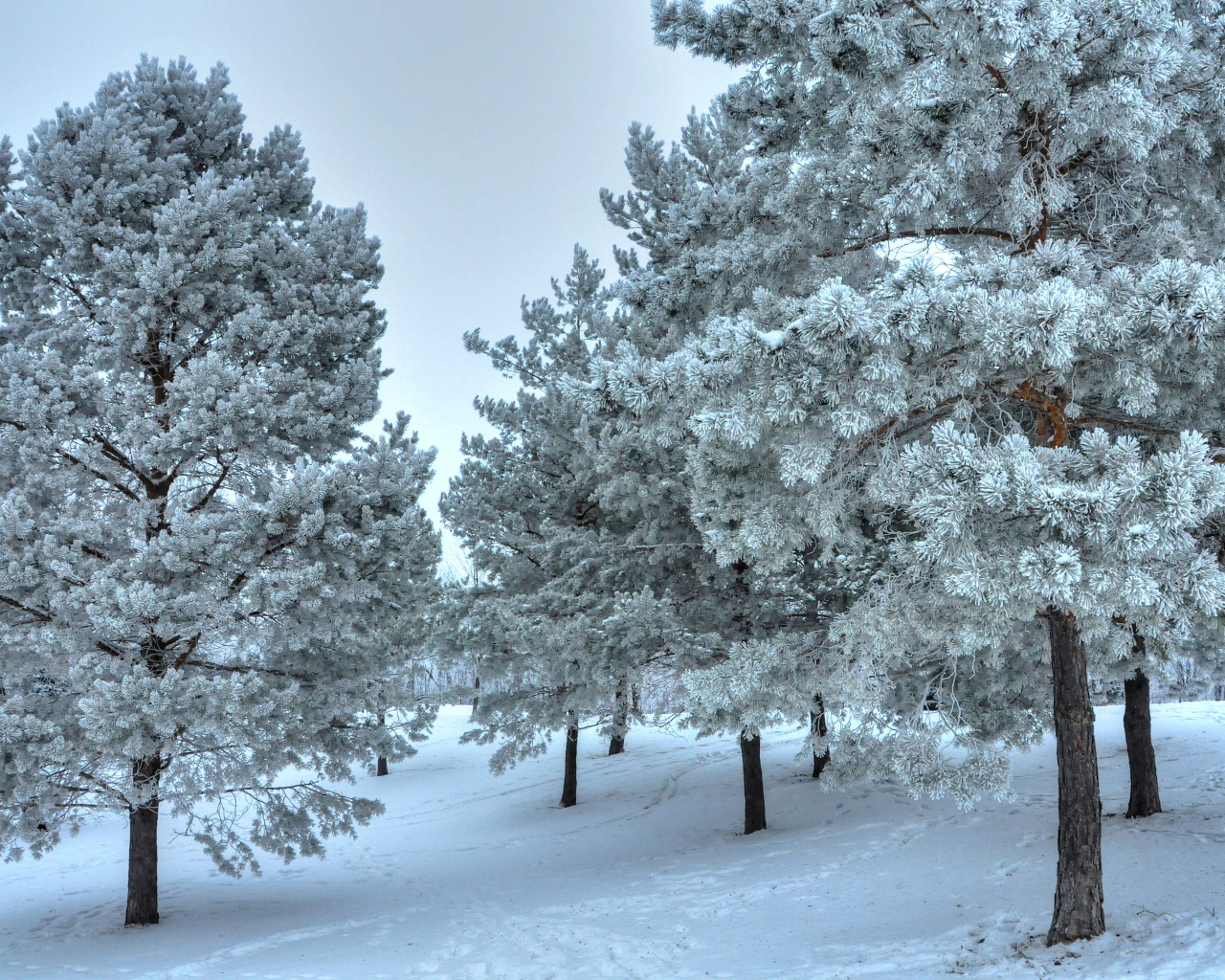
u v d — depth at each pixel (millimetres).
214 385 11383
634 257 16297
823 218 8305
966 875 10875
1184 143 7195
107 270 11555
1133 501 5039
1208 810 12992
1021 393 7090
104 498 12328
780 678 8867
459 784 26719
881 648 7574
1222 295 5270
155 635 10953
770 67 8578
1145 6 5773
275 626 11703
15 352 11195
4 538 10328
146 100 13219
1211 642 12102
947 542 5469
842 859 12609
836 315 5410
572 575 15000
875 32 6277
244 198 12398
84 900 14750
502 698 18234
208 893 14781
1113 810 13875
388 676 13719
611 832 17797
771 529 7773
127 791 10891
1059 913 7711
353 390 13172
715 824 16891
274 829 12562
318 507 11156
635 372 6848
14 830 10430
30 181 11891
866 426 6000
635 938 10031
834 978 7719
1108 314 5754
